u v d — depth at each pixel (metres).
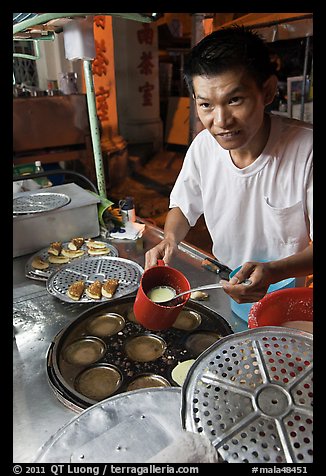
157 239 2.52
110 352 1.48
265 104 1.40
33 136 5.75
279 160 1.60
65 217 2.37
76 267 2.09
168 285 1.48
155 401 0.95
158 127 9.71
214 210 1.88
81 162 6.39
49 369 1.38
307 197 1.61
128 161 8.68
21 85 6.39
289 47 6.92
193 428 0.78
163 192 7.53
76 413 1.21
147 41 8.91
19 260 2.26
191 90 1.40
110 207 2.78
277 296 1.35
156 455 0.74
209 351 0.94
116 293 1.83
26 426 1.17
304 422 0.76
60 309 1.77
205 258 2.16
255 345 0.94
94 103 2.43
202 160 1.83
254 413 0.79
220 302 1.78
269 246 1.81
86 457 0.80
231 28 1.32
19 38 2.01
